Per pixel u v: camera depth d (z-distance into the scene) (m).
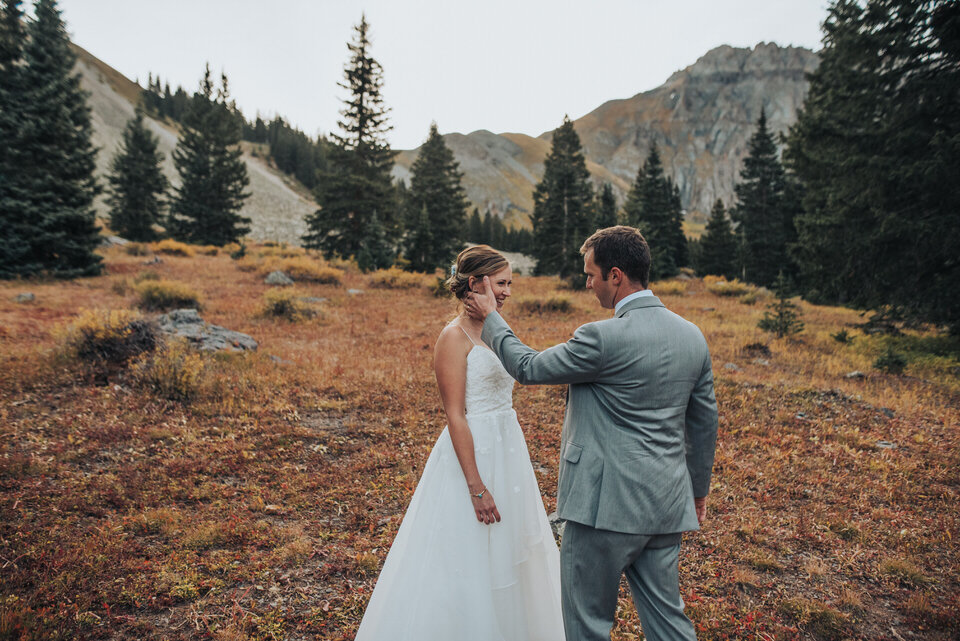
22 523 3.62
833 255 15.20
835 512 4.41
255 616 2.85
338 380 7.77
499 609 2.14
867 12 13.02
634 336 1.80
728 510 4.41
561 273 31.17
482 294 2.17
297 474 4.76
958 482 5.12
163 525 3.72
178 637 2.69
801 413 7.20
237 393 6.85
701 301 22.12
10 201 17.88
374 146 38.38
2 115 18.66
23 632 2.53
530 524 2.32
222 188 47.34
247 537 3.65
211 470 4.70
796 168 17.61
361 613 2.94
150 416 5.89
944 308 12.97
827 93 14.74
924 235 12.45
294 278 22.81
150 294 13.80
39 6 20.69
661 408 1.82
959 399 8.34
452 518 2.16
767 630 2.93
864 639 2.90
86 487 4.24
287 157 127.50
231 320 12.71
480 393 2.22
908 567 3.55
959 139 11.34
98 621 2.75
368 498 4.36
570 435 1.95
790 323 13.45
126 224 44.62
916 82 12.34
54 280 18.20
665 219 38.59
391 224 38.00
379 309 16.14
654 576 1.87
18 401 6.09
